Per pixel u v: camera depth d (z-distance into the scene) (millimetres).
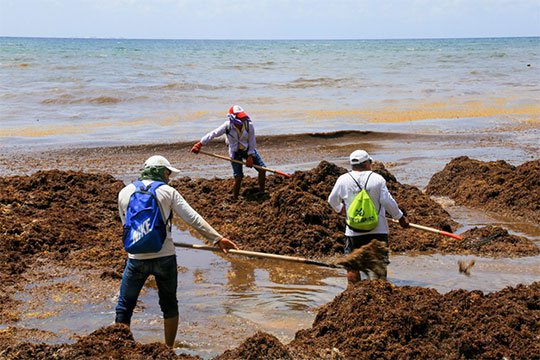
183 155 17188
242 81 40031
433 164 16172
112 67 50344
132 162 16234
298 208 9477
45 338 6082
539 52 92312
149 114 25500
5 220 9016
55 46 116188
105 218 10141
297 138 19344
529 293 6145
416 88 36875
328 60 70312
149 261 5641
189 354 5781
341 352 5207
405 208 10758
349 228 7238
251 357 4949
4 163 15773
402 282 7766
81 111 26109
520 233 10055
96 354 4980
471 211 11516
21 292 7301
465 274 8039
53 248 8719
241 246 9219
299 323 6574
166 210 5645
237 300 7207
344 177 7336
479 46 133625
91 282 7668
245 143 11109
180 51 97250
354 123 23375
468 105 29156
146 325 6465
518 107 28500
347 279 7883
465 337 5305
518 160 16688
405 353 5180
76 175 11234
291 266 8484
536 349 5285
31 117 24250
